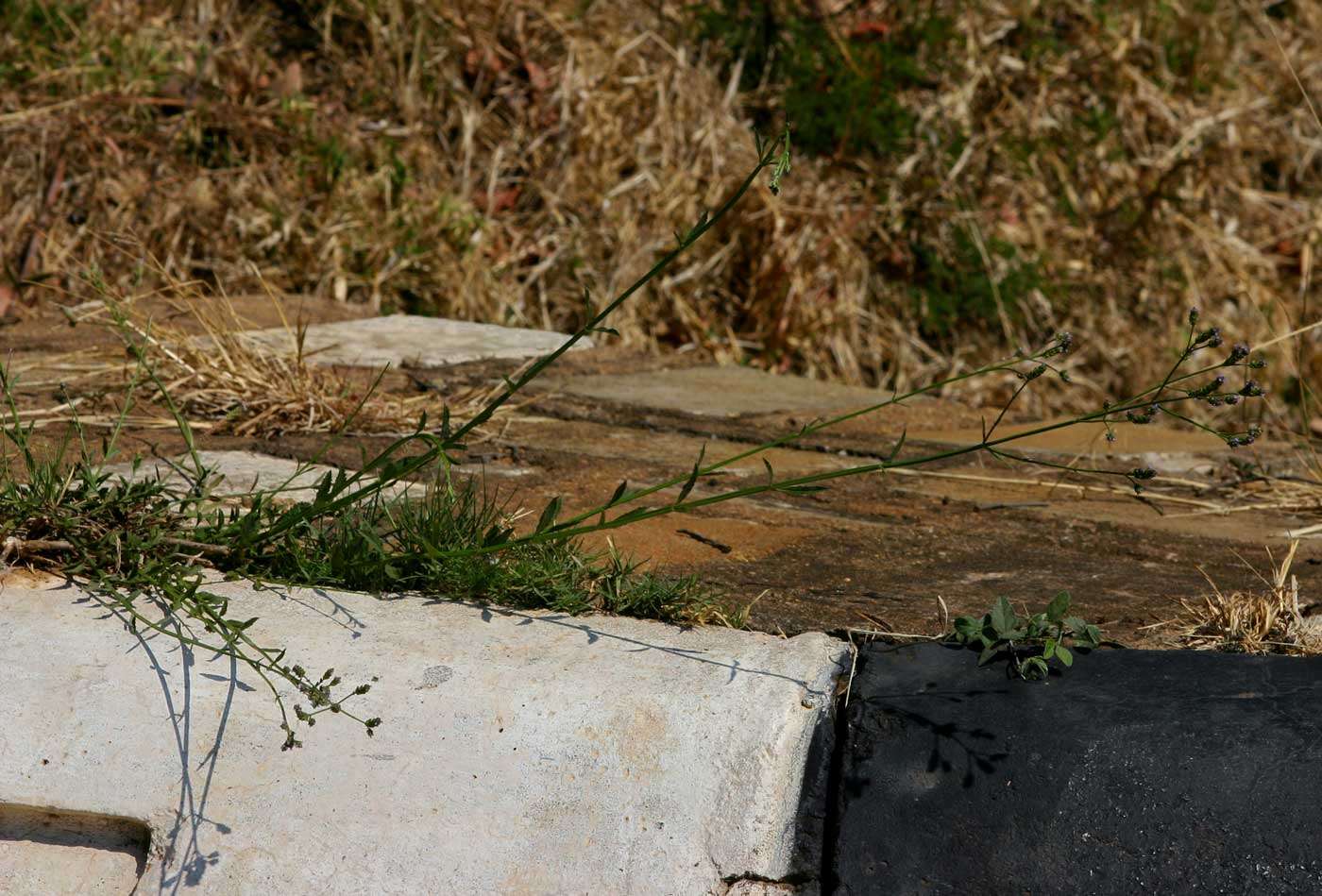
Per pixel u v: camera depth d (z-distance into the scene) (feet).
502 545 6.32
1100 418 5.82
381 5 23.66
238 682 5.83
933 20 25.03
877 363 22.36
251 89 22.24
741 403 14.01
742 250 22.71
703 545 8.30
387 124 22.59
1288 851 4.75
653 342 21.53
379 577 6.57
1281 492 10.64
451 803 5.42
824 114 23.85
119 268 19.15
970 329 23.25
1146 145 26.20
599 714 5.58
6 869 5.63
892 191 23.57
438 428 11.48
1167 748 5.14
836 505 9.71
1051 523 9.39
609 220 22.47
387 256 20.93
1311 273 25.22
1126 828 4.93
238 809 5.49
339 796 5.48
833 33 24.90
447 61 23.65
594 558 6.85
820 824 5.26
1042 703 5.48
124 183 20.08
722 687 5.67
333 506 6.54
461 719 5.63
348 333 16.01
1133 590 7.45
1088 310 23.59
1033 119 25.52
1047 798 5.07
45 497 6.61
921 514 9.57
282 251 20.39
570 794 5.40
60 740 5.70
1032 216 24.27
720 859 5.20
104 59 21.66
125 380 11.93
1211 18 27.78
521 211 22.85
